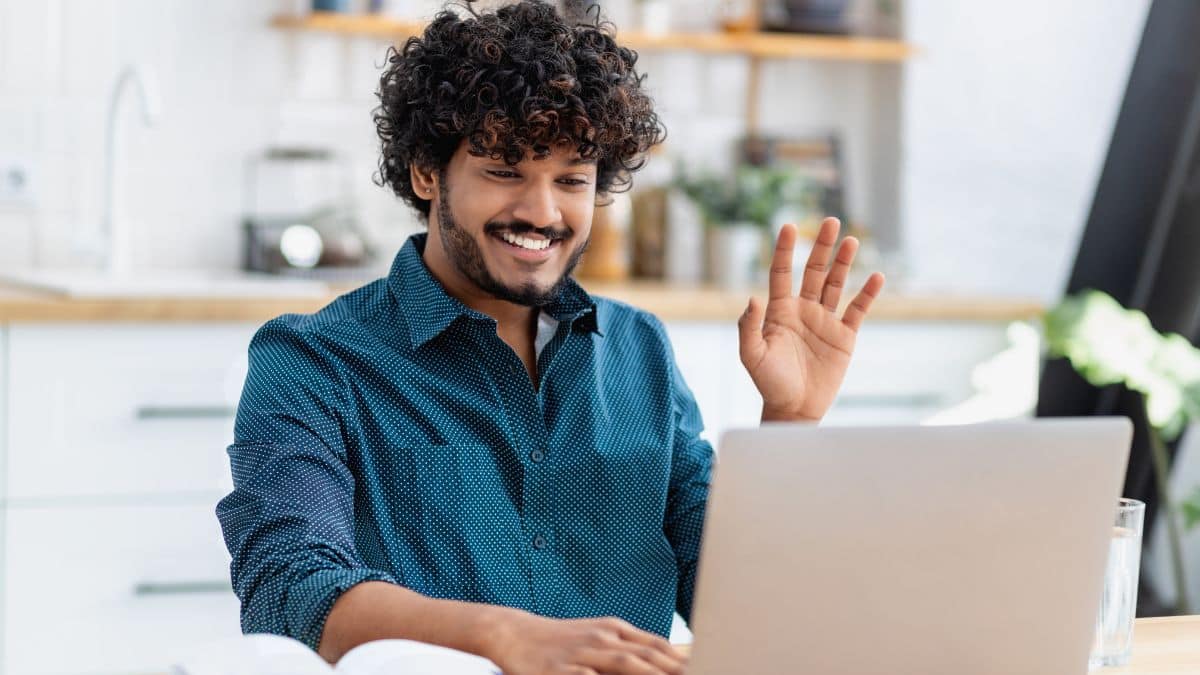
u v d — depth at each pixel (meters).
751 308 1.57
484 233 1.51
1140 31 3.42
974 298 3.42
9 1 3.30
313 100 3.53
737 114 3.84
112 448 2.82
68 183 3.38
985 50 3.68
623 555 1.59
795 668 1.08
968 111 3.71
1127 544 1.33
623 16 3.66
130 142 3.40
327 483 1.42
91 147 3.38
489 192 1.50
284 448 1.43
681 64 3.79
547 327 1.64
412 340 1.57
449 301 1.56
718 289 3.43
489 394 1.57
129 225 3.24
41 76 3.34
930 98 3.74
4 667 2.78
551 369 1.61
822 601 1.07
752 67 3.83
